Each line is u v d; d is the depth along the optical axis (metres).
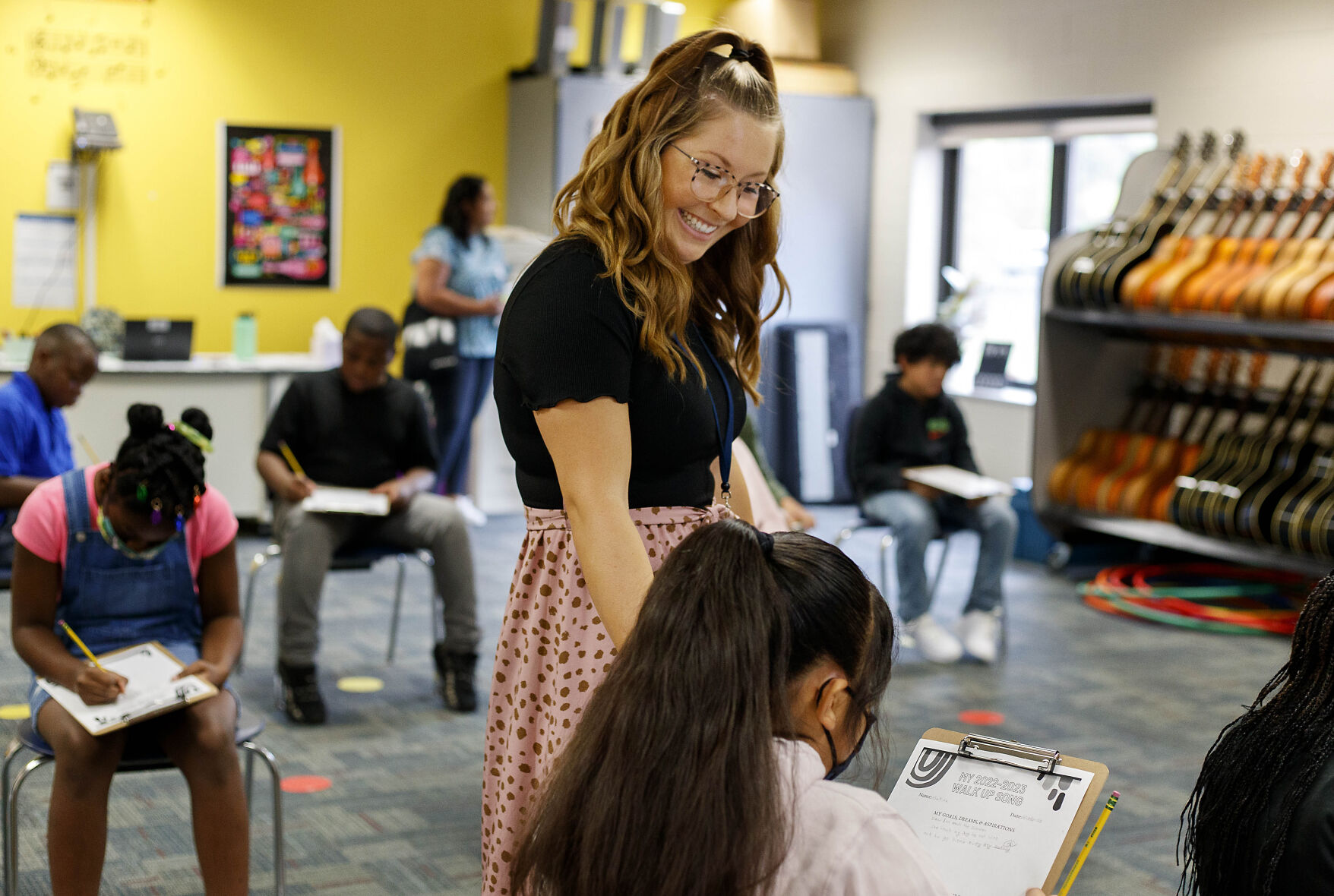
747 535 1.21
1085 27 6.88
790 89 8.07
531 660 1.66
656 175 1.55
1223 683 4.72
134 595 2.73
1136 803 3.57
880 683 1.27
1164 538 5.85
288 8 7.43
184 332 6.58
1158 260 5.86
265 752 2.70
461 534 4.30
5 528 3.84
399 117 7.75
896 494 5.02
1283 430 5.62
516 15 7.96
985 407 7.49
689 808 1.09
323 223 7.63
